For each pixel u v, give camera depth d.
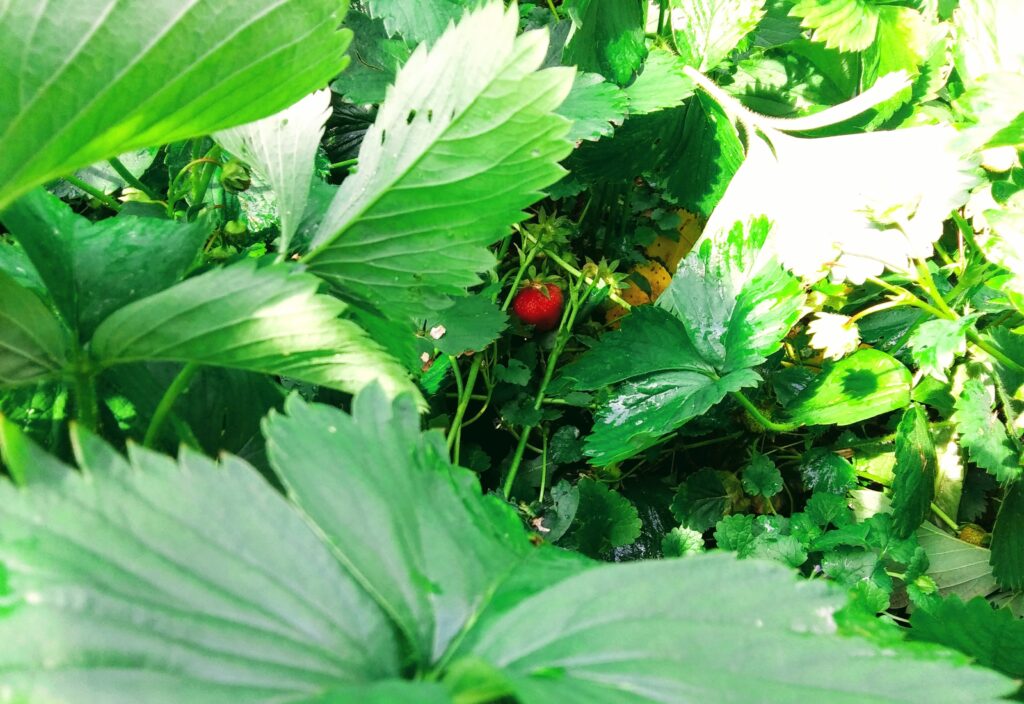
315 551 0.14
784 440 0.49
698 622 0.14
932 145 0.41
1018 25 0.43
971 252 0.43
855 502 0.44
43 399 0.21
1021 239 0.35
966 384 0.40
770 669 0.14
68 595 0.11
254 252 0.37
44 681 0.11
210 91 0.17
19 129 0.15
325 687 0.12
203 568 0.13
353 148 0.49
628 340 0.42
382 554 0.15
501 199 0.21
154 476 0.13
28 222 0.19
